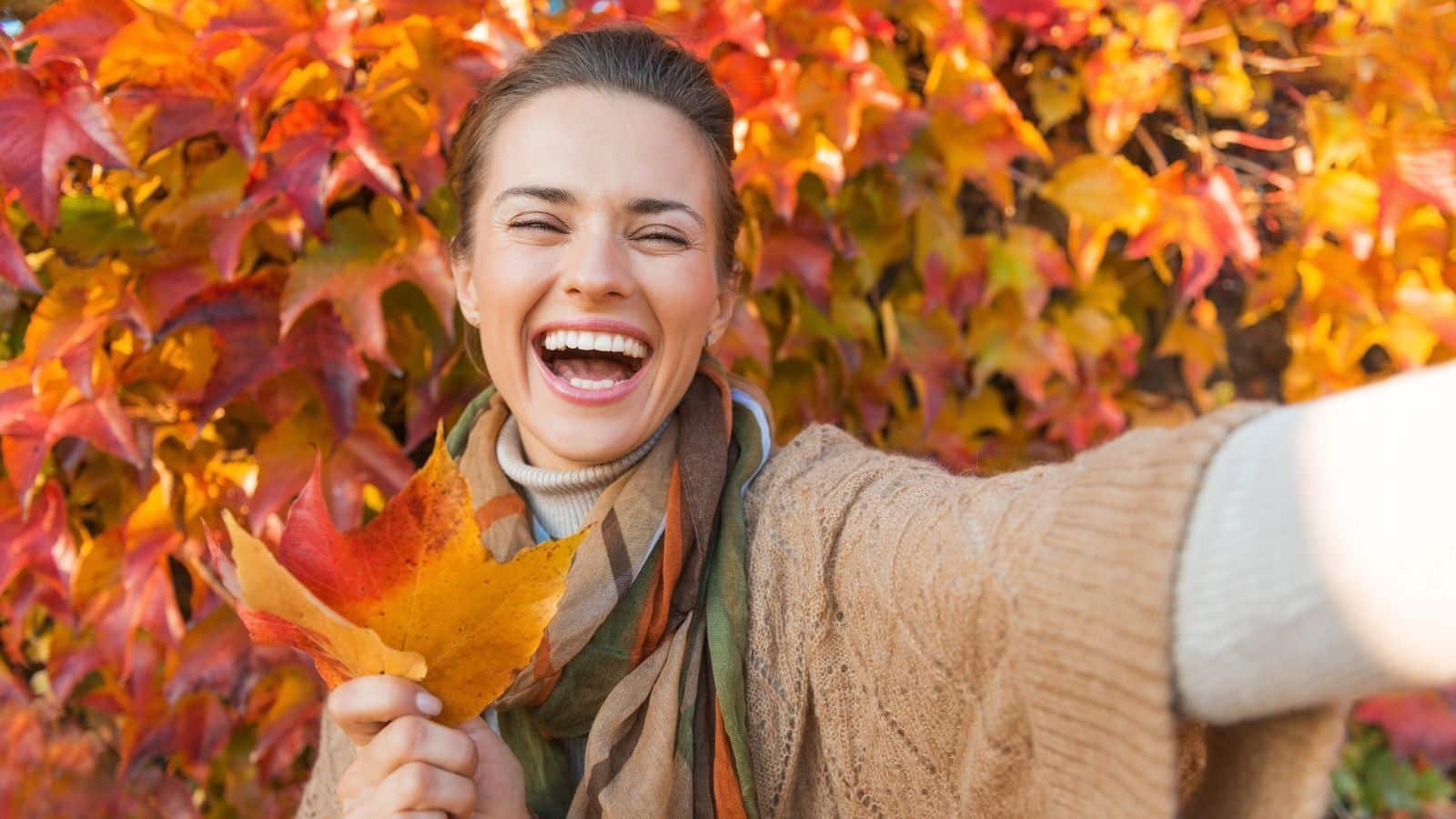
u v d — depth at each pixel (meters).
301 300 1.27
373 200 1.34
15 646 1.49
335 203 1.37
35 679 1.57
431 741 0.70
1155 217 1.61
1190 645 0.46
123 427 1.31
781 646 0.84
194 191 1.30
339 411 1.30
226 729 1.48
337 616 0.63
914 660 0.67
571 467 1.01
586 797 0.86
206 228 1.34
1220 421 0.49
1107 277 1.74
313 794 1.04
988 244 1.62
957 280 1.62
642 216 0.92
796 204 1.51
